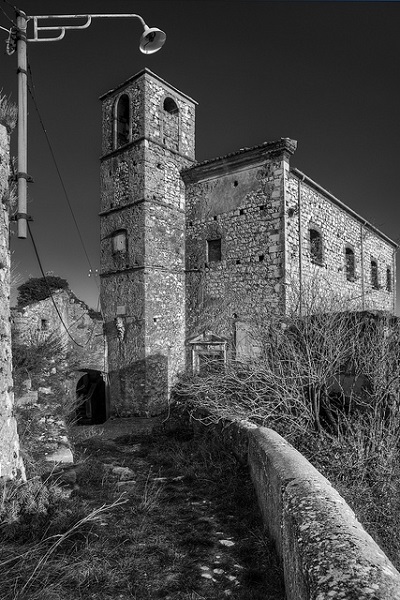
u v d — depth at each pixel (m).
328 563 2.06
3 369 4.11
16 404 6.35
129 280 14.72
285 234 12.73
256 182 13.55
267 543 3.59
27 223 4.66
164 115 15.65
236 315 13.57
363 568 1.96
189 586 2.97
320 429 5.80
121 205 15.18
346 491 4.93
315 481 3.17
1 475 3.90
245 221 13.77
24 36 4.88
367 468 5.35
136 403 14.16
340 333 6.66
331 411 6.50
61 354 11.93
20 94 4.74
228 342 13.39
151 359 14.17
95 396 16.75
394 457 5.47
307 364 6.58
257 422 6.35
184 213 15.67
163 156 15.12
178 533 3.87
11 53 4.89
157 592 2.89
